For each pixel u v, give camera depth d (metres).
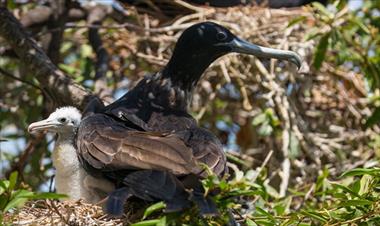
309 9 14.09
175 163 8.77
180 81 11.15
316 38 13.55
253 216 9.73
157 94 10.99
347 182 11.49
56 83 12.13
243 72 13.45
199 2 14.63
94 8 14.45
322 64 13.31
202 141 9.31
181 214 8.48
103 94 12.81
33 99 13.85
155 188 8.54
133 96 10.88
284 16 14.12
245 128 13.73
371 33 13.38
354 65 13.84
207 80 13.43
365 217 9.12
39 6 14.14
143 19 14.65
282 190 11.54
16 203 8.30
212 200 8.36
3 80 14.33
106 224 9.13
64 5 14.12
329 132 13.47
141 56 13.42
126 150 8.98
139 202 9.23
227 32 11.22
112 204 8.58
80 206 9.28
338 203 9.77
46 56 12.45
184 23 14.41
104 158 9.05
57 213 9.05
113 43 14.03
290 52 11.22
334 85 13.76
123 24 13.67
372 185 9.31
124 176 8.93
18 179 12.21
